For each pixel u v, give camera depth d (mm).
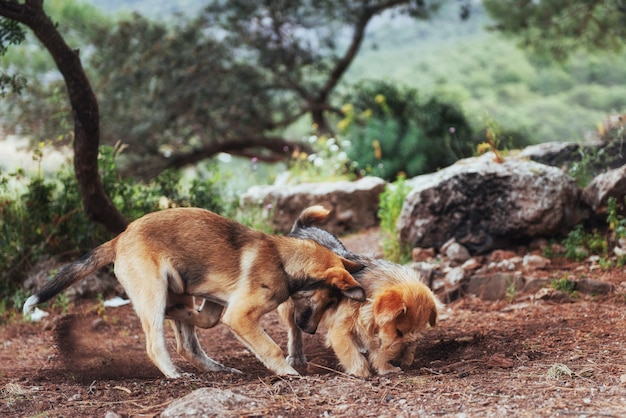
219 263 5559
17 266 8812
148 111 21266
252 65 22594
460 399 4508
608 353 5469
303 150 21812
